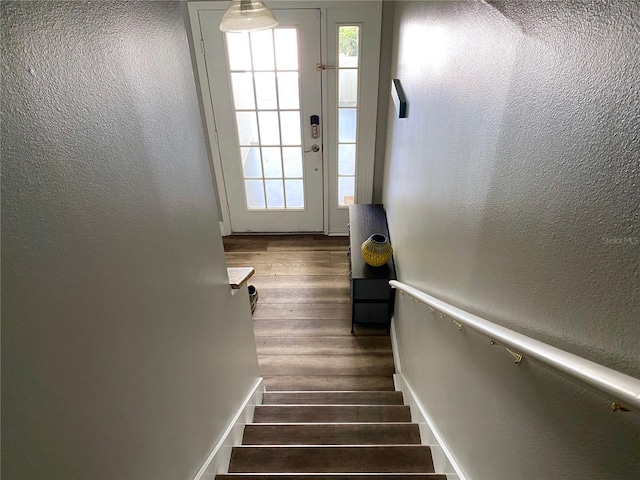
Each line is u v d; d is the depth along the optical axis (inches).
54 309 26.4
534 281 34.3
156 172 42.4
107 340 32.9
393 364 118.6
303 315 135.5
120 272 35.0
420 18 82.7
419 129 83.7
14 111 23.0
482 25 45.5
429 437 73.8
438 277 67.6
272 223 173.2
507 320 39.9
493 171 42.7
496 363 43.4
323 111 145.3
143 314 39.4
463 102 53.1
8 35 22.6
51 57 26.3
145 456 40.0
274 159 156.9
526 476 36.6
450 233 60.0
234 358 76.9
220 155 155.9
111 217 33.5
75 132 28.7
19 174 23.4
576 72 27.8
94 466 31.1
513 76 37.6
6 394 22.3
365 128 146.9
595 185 25.9
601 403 26.0
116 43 34.4
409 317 96.3
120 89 35.0
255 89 141.9
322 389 111.8
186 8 127.7
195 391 55.1
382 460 71.4
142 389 39.3
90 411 30.6
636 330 22.7
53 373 26.4
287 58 136.3
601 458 26.2
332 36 131.4
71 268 28.2
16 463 23.1
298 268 156.6
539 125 32.9
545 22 31.7
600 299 25.8
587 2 26.4
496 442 43.8
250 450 73.0
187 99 51.8
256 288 146.8
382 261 115.8
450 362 61.3
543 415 33.4
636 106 22.1
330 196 165.2
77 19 29.0
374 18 127.5
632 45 22.3
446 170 62.2
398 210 114.8
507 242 39.6
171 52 46.6
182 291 50.0
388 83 137.6
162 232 44.0
